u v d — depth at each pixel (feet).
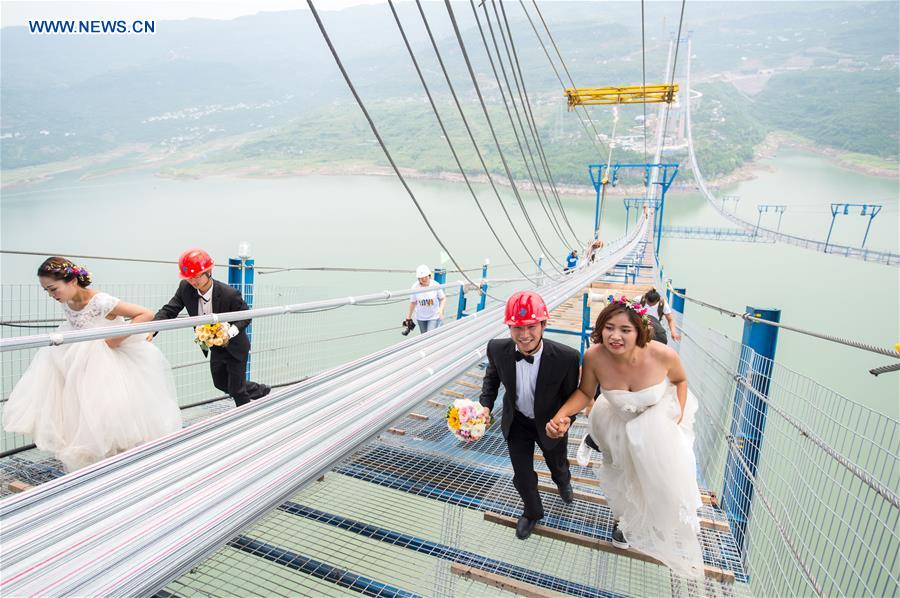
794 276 155.53
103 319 8.75
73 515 4.44
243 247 14.85
